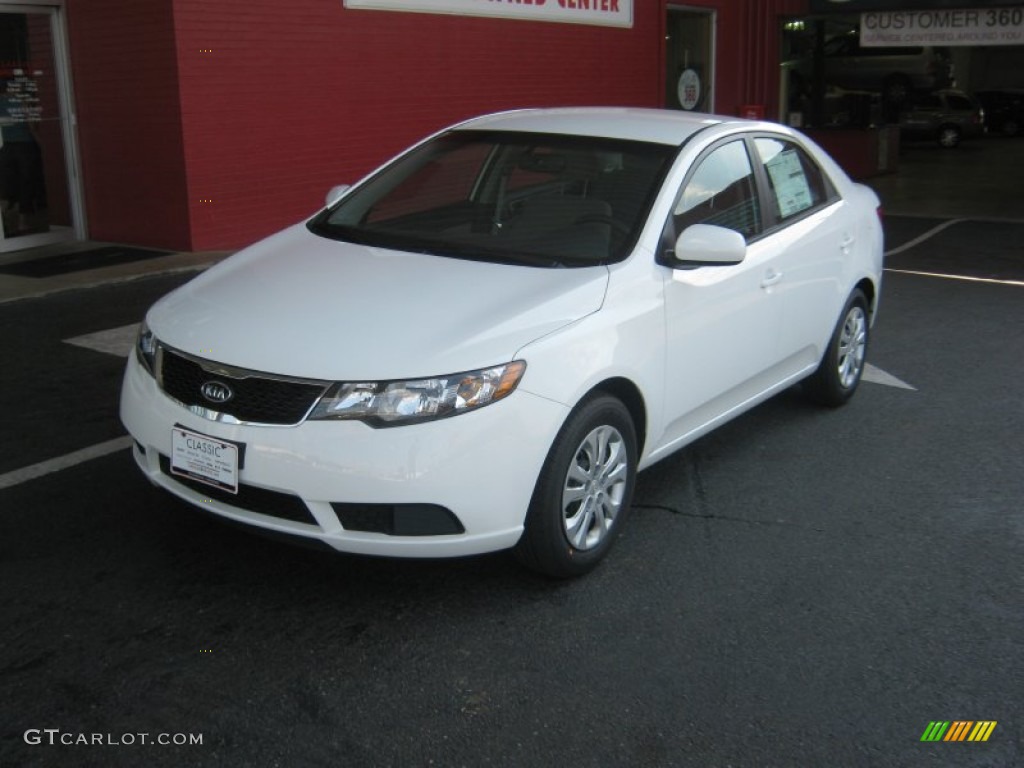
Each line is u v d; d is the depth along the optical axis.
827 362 6.00
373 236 4.70
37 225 10.45
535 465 3.68
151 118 10.09
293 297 3.98
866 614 3.94
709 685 3.46
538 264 4.23
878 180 20.56
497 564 4.19
